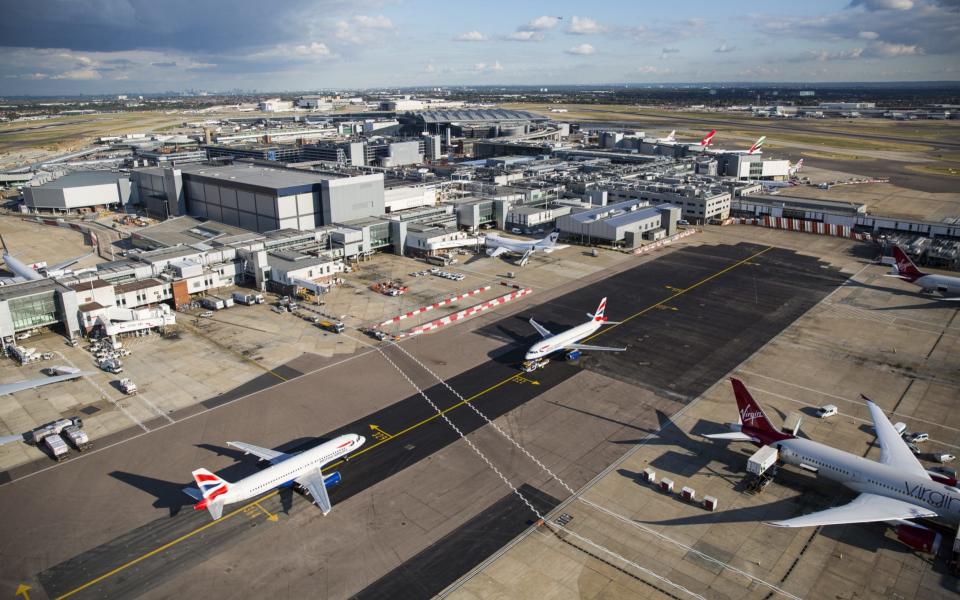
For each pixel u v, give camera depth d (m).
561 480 59.91
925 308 104.50
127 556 50.34
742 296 111.06
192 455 64.25
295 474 57.81
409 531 53.03
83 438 65.38
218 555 50.47
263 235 130.00
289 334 95.56
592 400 75.12
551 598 45.72
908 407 72.62
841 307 105.31
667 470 61.47
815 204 169.50
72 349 90.56
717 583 47.03
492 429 68.88
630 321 99.75
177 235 141.50
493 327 97.56
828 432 67.44
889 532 52.78
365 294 113.25
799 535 52.38
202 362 85.88
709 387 78.06
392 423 70.12
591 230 147.38
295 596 46.12
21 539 52.34
